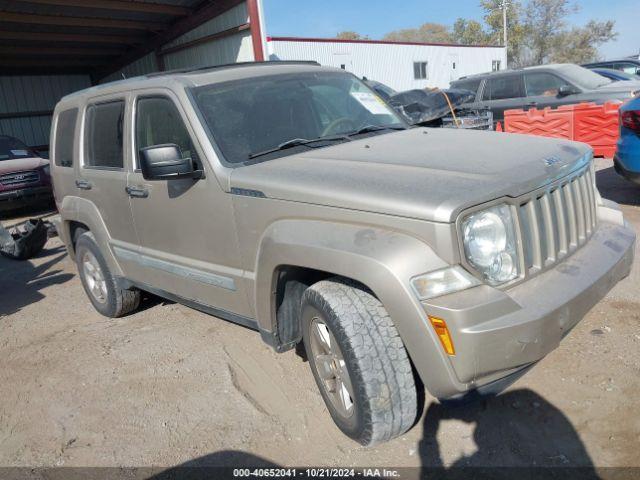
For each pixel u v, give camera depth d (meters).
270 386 3.70
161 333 4.76
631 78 12.51
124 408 3.65
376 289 2.52
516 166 2.79
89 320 5.34
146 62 16.66
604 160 9.54
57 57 16.77
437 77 30.34
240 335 4.52
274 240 3.00
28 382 4.18
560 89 10.77
